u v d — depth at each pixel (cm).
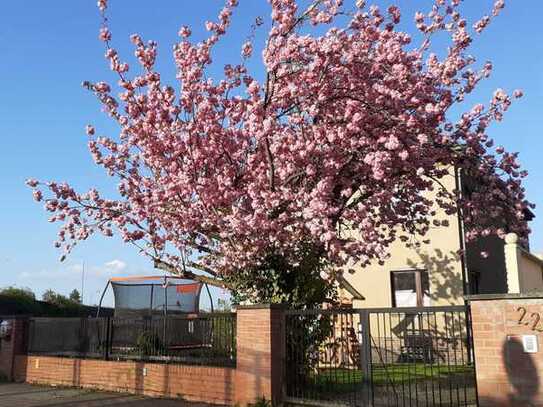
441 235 1692
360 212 1033
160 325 1198
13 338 1533
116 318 1305
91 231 1177
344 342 986
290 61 1002
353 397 886
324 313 915
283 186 1039
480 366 717
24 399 1182
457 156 1167
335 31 1022
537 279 2209
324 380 938
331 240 964
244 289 1096
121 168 1191
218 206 1051
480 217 1257
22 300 3033
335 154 1020
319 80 991
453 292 1653
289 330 966
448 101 1112
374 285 1752
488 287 1848
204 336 1089
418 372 1014
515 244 1347
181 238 1145
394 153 1016
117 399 1131
